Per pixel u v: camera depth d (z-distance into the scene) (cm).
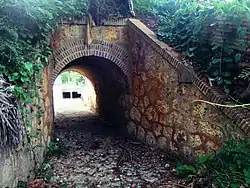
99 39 844
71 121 1305
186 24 730
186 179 559
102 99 1295
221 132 544
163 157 724
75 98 2323
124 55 873
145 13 923
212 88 572
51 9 682
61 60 811
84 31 823
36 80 602
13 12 553
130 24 851
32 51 586
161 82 730
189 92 628
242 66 561
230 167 482
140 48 813
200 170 537
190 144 638
